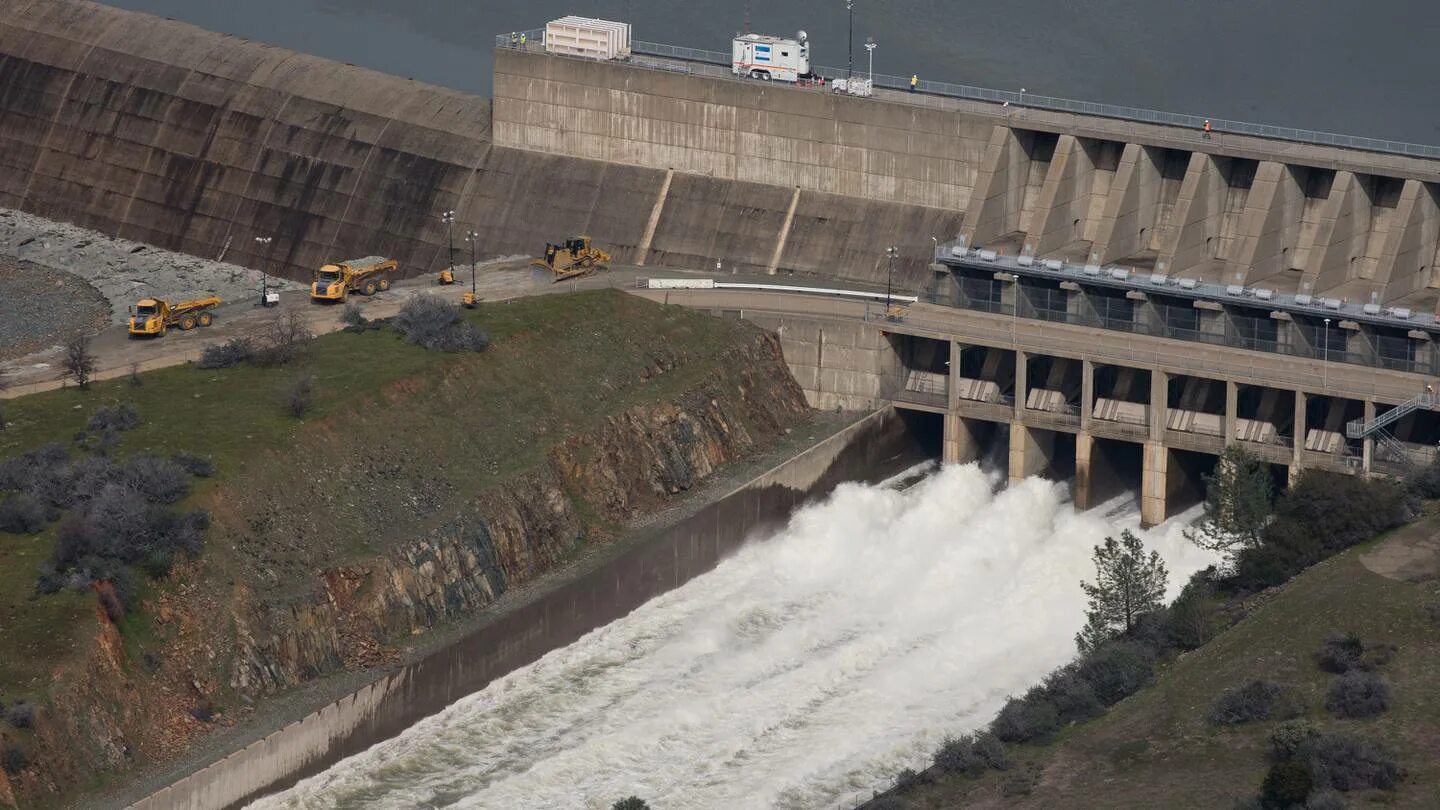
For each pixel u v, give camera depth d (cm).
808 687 17400
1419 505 17500
